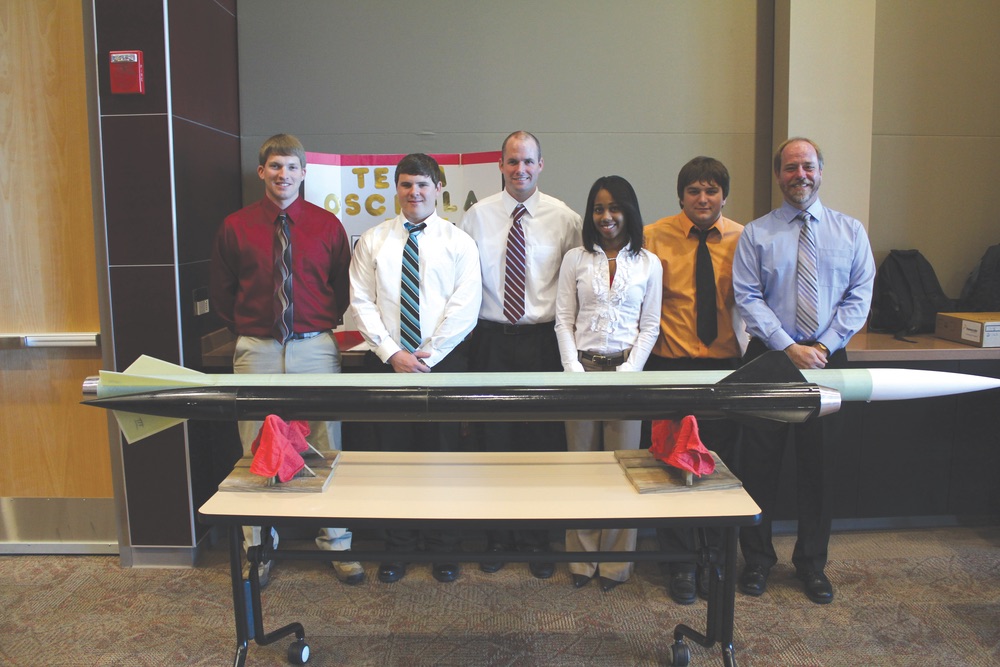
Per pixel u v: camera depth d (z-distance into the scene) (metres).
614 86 3.29
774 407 1.75
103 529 2.83
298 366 2.49
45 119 2.62
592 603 2.49
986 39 3.35
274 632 2.08
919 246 3.44
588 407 1.77
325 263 2.54
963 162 3.41
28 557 2.82
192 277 2.71
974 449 2.94
